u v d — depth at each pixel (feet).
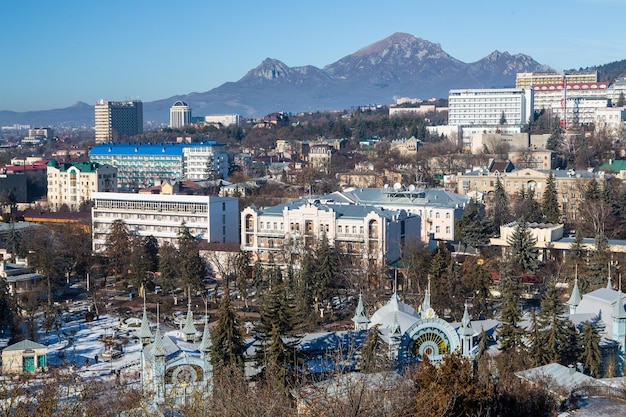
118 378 510.99
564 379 458.91
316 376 451.94
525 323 599.98
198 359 475.31
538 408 416.67
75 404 357.00
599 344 523.70
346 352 483.92
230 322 478.18
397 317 501.97
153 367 467.52
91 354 636.89
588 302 563.48
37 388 448.65
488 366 469.16
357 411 313.12
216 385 400.26
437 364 468.75
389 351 472.03
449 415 348.79
